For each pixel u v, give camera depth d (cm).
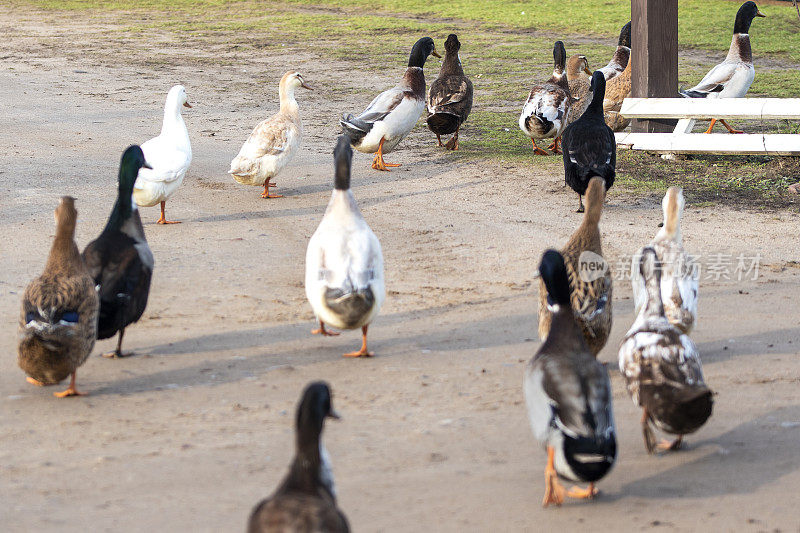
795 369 767
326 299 767
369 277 775
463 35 3044
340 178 795
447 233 1210
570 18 3319
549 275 569
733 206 1326
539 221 1255
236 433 648
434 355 810
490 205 1347
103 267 779
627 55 1966
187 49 2827
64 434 646
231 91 2245
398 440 638
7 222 1225
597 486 585
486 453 620
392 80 2369
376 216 1299
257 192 1435
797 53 2722
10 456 611
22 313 695
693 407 569
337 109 2062
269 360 800
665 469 609
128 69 2506
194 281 1020
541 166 1573
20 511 534
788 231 1198
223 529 512
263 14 3497
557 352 548
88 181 1455
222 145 1747
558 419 513
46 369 697
